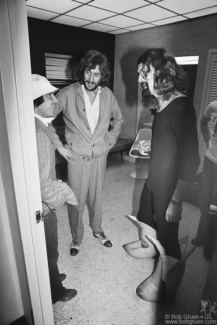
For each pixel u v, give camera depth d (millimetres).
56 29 3441
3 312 1205
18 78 749
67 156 1600
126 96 4070
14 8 677
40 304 1109
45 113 1086
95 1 2414
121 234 2102
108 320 1319
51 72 3709
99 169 1694
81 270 1681
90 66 1398
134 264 1743
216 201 1389
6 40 698
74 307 1395
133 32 3602
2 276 1139
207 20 2438
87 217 2365
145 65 1148
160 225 1394
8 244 1120
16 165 839
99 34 3877
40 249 1011
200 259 1651
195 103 2543
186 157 1169
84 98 1539
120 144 3807
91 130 1590
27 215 929
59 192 1116
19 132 808
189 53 2676
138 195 2873
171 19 2730
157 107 1280
